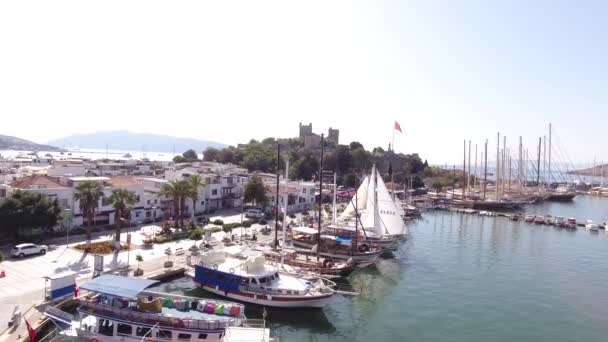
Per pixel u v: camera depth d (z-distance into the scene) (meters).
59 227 77.69
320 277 57.53
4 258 59.53
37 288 48.62
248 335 38.25
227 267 54.69
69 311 44.97
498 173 192.62
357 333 47.19
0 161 149.25
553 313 54.62
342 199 154.75
